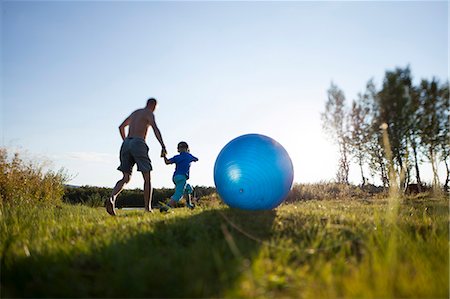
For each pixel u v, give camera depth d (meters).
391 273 2.65
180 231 4.04
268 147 5.38
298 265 3.13
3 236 4.29
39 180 10.04
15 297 2.67
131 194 15.45
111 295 2.56
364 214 5.38
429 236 4.16
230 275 2.74
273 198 5.27
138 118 6.59
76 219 5.59
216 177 5.62
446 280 2.62
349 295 2.41
